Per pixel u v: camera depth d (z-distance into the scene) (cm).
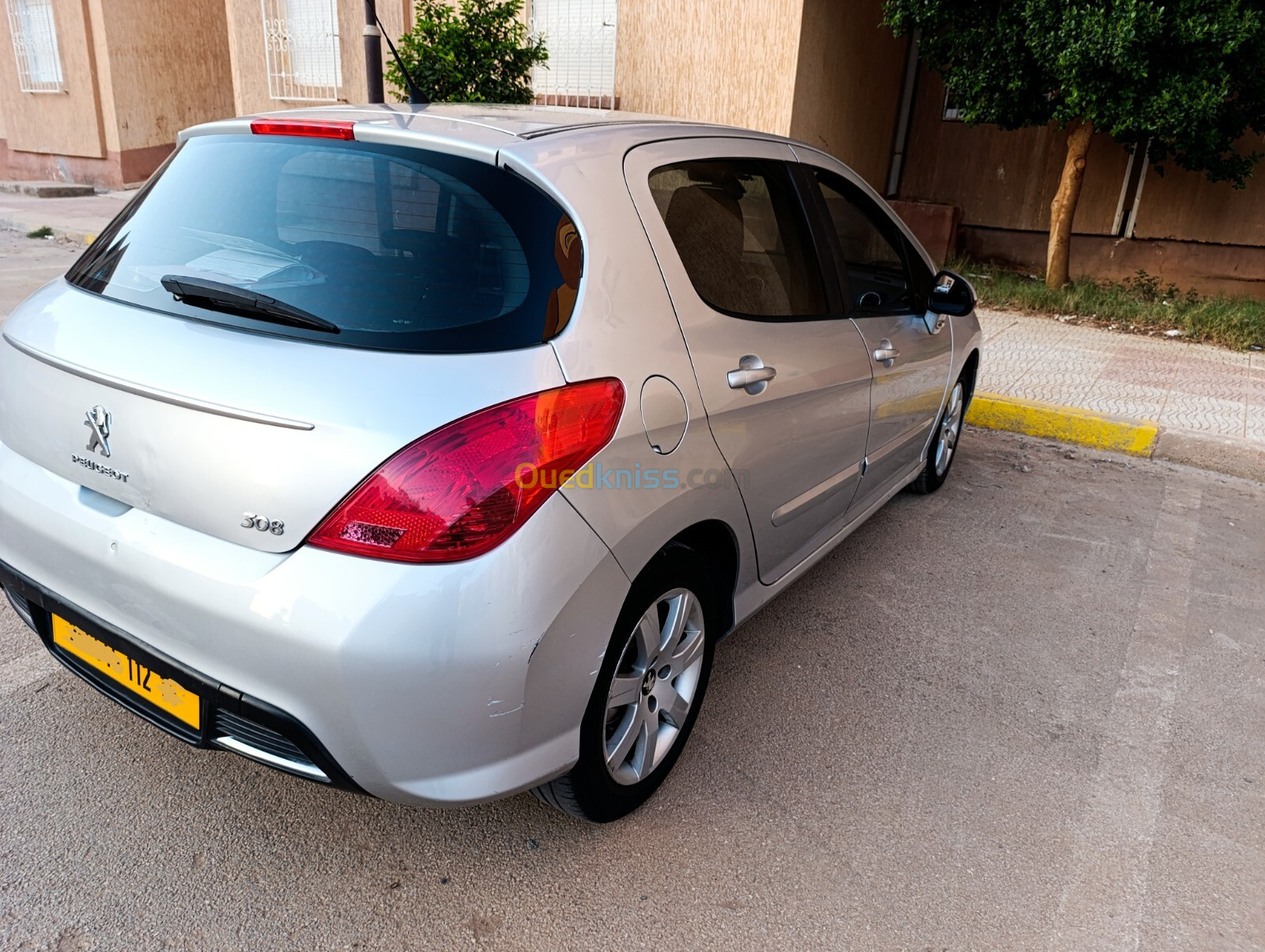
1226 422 570
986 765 273
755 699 299
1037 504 476
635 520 202
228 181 221
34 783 239
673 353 219
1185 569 409
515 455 177
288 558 173
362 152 210
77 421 199
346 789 185
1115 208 982
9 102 1568
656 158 240
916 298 379
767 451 256
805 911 217
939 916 218
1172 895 228
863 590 376
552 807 245
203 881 213
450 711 176
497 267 193
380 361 179
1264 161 899
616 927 209
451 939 203
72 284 229
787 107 834
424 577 170
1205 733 294
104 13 1359
